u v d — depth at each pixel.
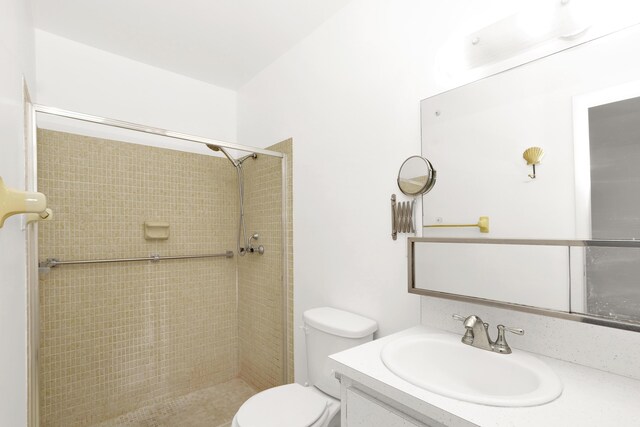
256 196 2.32
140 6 1.64
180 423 1.89
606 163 0.90
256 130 2.35
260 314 2.25
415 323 1.32
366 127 1.53
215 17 1.73
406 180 1.32
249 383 2.36
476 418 0.68
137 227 2.05
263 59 2.16
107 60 2.04
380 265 1.46
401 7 1.39
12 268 0.79
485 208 1.13
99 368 1.89
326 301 1.74
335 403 1.39
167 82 2.28
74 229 1.83
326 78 1.76
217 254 2.37
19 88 1.01
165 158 2.19
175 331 2.19
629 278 0.85
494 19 1.11
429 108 1.28
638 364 0.84
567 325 0.96
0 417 0.60
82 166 1.87
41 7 1.63
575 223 0.95
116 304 1.96
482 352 1.02
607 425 0.65
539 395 0.75
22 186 1.08
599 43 0.91
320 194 1.79
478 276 1.14
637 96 0.85
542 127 1.01
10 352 0.75
